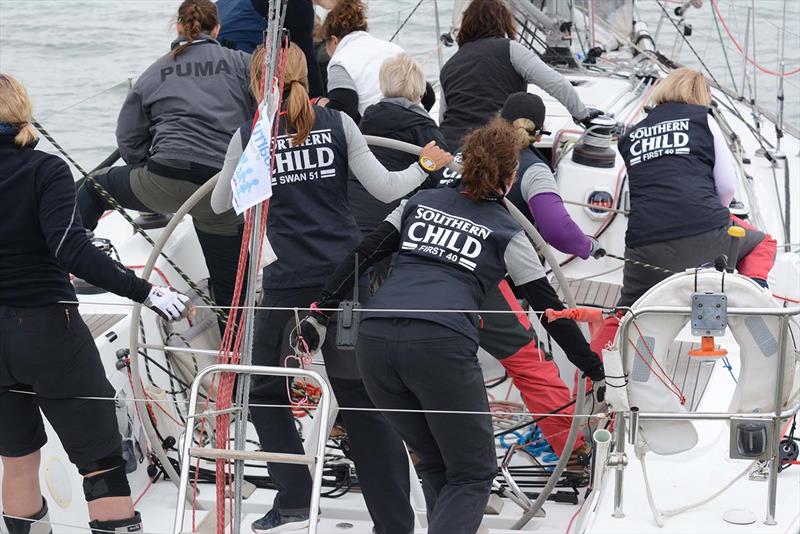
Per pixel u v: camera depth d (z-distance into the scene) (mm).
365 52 17688
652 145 15516
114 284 10555
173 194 15633
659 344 10844
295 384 15742
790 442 11742
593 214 17047
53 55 40938
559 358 16578
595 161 17312
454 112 17172
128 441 13828
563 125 19031
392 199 12500
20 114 10688
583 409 14055
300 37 17875
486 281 11062
